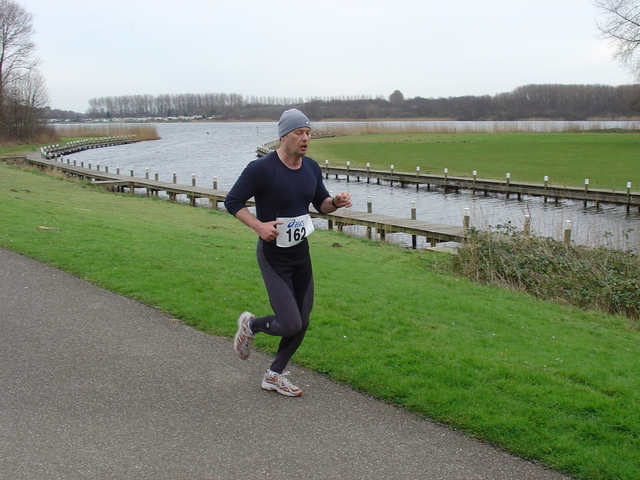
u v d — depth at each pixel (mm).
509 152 48281
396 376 4066
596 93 154500
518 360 4672
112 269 6875
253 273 7520
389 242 15844
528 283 9648
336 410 3592
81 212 13508
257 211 3660
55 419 3338
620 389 4129
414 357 4445
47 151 51000
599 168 36281
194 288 6293
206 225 15469
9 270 6602
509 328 6000
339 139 70562
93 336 4719
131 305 5574
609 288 8836
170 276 6781
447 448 3178
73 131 91625
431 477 2902
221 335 4887
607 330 6816
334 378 4082
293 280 3775
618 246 12484
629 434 3391
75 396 3645
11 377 3889
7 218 10172
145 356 4355
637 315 8516
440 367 4262
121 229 10836
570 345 5574
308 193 3639
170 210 19266
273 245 3602
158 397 3688
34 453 2959
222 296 6070
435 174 35188
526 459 3104
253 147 71438
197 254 8664
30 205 13062
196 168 44375
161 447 3082
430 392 3807
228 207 3527
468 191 30750
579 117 155625
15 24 63031
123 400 3621
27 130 67000
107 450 3023
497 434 3316
